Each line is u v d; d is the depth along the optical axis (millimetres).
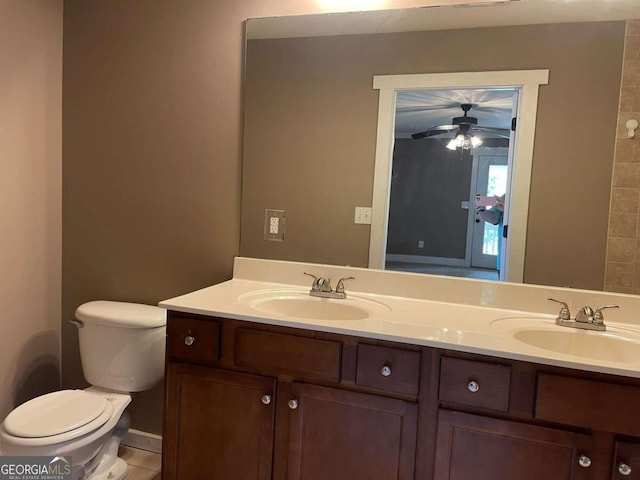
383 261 1848
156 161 2074
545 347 1499
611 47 1593
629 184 1598
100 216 2166
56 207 2188
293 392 1450
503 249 1712
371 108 1835
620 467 1164
